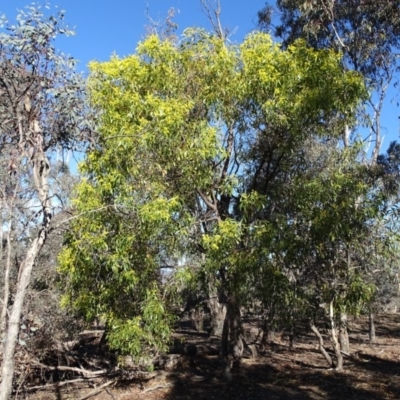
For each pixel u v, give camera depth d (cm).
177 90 833
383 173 1148
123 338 796
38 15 427
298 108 794
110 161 736
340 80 816
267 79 802
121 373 967
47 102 430
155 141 738
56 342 914
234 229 773
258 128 869
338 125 854
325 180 835
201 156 784
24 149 418
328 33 1409
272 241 793
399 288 1562
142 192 755
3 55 421
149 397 906
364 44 1390
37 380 934
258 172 902
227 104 848
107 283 814
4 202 448
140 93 814
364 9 1348
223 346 1001
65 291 853
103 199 738
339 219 790
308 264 859
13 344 401
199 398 892
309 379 1023
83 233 725
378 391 922
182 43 877
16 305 407
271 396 895
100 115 728
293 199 831
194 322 1908
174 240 802
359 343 1580
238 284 801
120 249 747
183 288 866
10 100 416
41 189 428
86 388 966
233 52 869
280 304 824
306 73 806
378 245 878
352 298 849
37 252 422
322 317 1037
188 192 822
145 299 809
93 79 773
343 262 897
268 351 1338
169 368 1083
